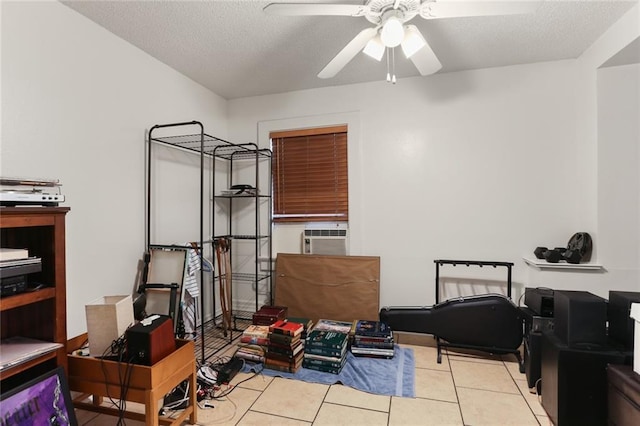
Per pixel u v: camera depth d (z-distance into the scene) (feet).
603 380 4.75
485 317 7.54
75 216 5.95
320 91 10.08
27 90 5.18
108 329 4.87
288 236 10.63
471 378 6.68
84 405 5.03
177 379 4.85
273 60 8.16
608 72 7.36
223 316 9.17
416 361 7.48
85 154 6.14
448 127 9.05
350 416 5.42
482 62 8.38
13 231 4.60
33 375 4.59
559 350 4.94
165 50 7.54
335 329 8.09
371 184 9.68
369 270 9.37
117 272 6.81
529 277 8.43
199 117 9.57
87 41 6.19
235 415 5.45
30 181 4.34
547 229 8.37
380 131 9.59
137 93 7.38
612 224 7.47
